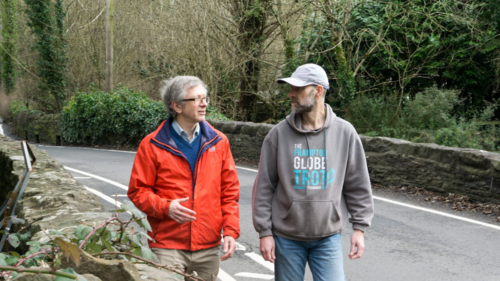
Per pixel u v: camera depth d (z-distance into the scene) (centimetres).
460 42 1695
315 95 286
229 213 288
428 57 1683
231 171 291
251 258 513
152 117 1831
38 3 2875
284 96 1883
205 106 278
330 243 288
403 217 682
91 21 2984
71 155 1544
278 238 290
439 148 820
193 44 1866
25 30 3441
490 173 732
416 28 1669
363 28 1667
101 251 212
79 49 3067
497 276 461
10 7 3706
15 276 165
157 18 1981
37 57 3186
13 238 228
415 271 473
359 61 1766
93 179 1005
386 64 1656
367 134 1519
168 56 2025
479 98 1777
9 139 911
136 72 2872
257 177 298
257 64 1870
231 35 1839
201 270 284
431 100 1498
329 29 1694
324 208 282
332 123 291
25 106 3878
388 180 916
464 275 463
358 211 293
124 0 2834
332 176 285
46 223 299
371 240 575
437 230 616
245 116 1950
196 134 283
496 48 1659
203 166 277
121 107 1948
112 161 1349
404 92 1788
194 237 274
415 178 865
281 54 1856
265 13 1748
